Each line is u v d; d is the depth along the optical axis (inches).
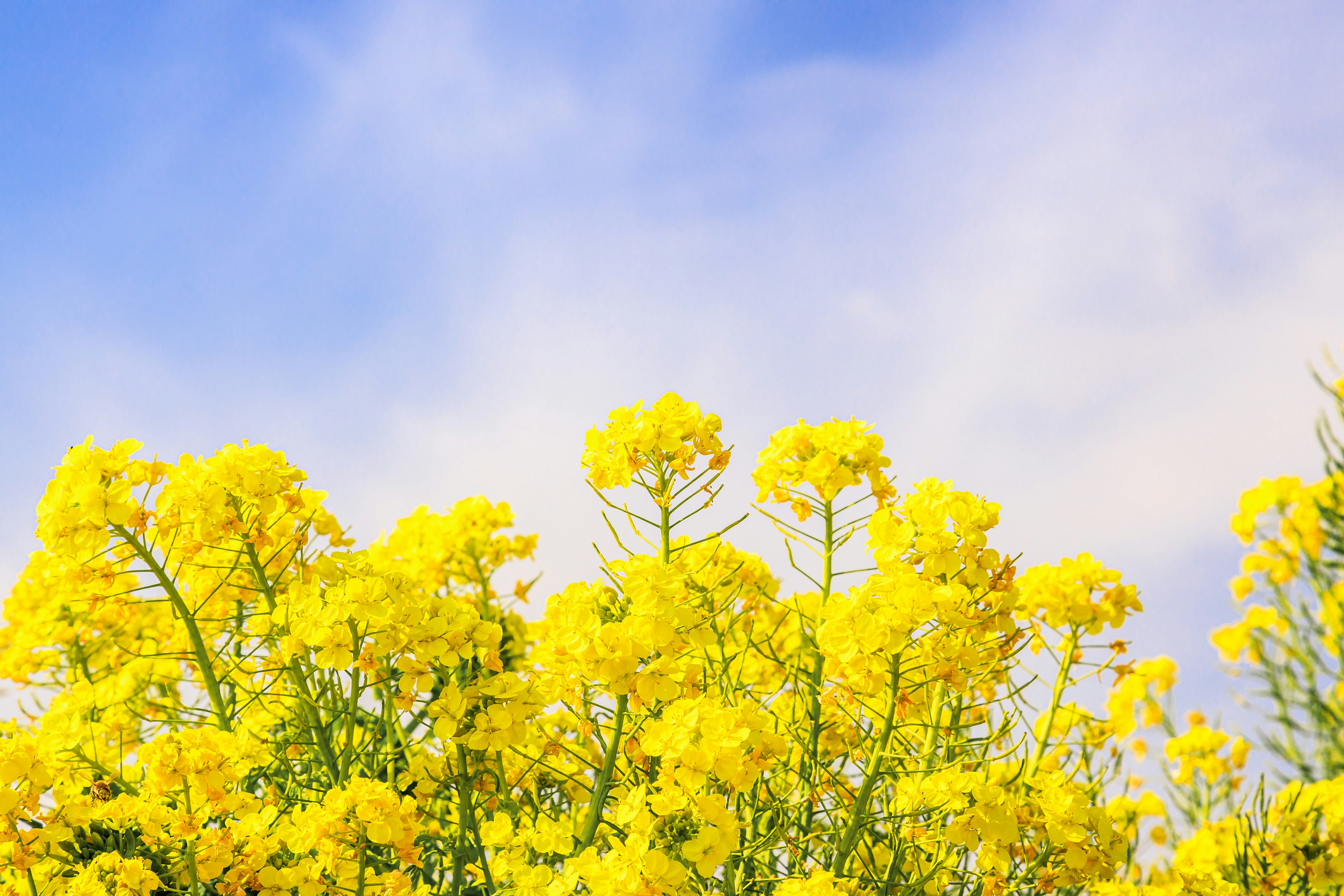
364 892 38.5
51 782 38.5
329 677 40.8
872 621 38.7
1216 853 43.2
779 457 41.3
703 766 37.2
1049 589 42.6
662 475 40.9
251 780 42.6
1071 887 42.6
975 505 39.5
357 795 38.4
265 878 38.7
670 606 38.2
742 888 40.4
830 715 41.8
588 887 37.8
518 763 41.2
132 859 39.2
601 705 39.3
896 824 40.1
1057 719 43.8
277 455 40.9
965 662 39.1
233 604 42.7
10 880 38.6
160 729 43.5
